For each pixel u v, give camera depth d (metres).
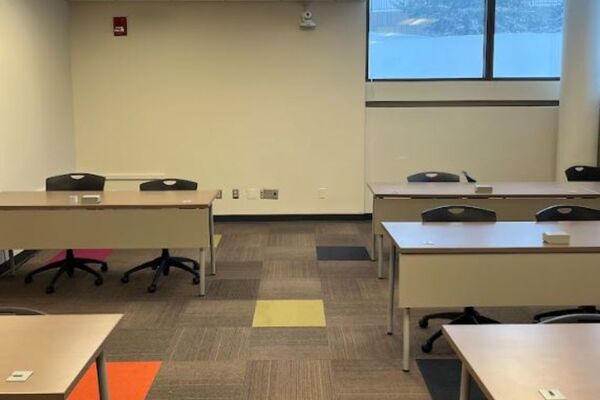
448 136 7.04
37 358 1.65
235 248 5.79
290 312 3.99
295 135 6.92
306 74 6.82
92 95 6.77
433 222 3.56
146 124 6.84
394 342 3.48
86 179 5.02
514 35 6.92
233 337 3.56
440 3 6.88
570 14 6.39
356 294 4.38
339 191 7.05
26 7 5.53
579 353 1.66
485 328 1.85
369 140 7.04
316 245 5.89
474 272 2.87
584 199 4.63
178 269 5.04
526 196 4.62
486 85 6.97
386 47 6.95
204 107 6.84
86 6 6.63
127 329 3.70
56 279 4.57
